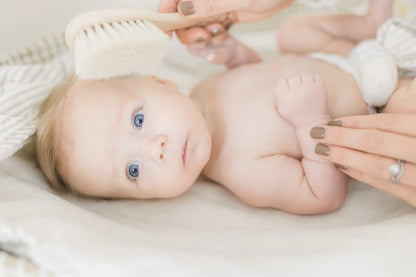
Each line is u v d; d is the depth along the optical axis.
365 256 0.56
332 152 0.70
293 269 0.54
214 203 0.84
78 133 0.78
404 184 0.64
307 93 0.78
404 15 1.30
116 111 0.78
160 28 0.75
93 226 0.62
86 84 0.81
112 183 0.80
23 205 0.63
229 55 1.04
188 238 0.66
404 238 0.60
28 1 1.12
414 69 0.85
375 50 0.90
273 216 0.81
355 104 0.86
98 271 0.51
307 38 1.10
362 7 1.32
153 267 0.51
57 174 0.83
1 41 1.10
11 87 0.83
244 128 0.88
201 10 0.75
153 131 0.77
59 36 1.07
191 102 0.82
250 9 0.79
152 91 0.81
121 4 1.16
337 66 0.95
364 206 0.79
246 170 0.85
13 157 0.81
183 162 0.78
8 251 0.56
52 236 0.55
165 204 0.84
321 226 0.76
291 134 0.84
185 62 1.24
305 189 0.79
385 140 0.62
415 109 0.75
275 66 0.96
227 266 0.53
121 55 0.64
